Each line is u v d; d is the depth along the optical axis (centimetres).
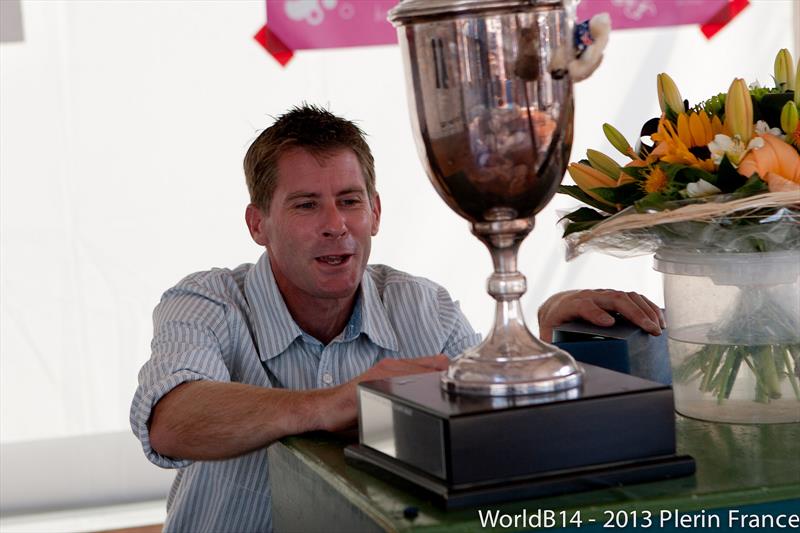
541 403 226
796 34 834
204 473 454
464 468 221
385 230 819
